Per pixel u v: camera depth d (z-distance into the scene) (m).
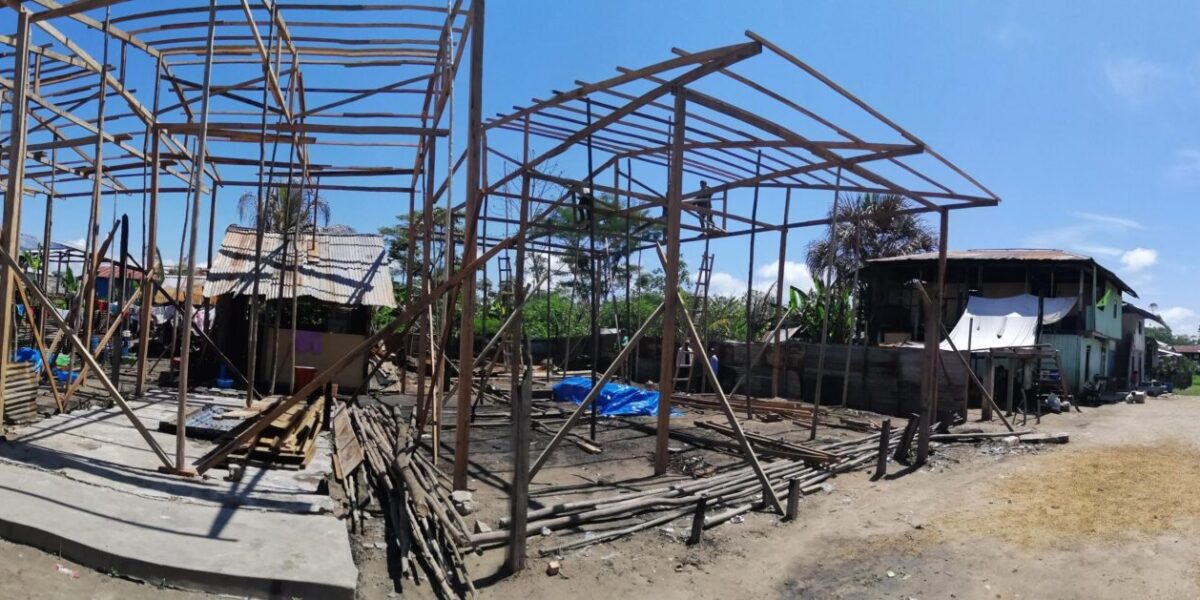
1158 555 5.20
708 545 5.84
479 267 6.14
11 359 9.12
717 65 5.93
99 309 15.97
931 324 9.36
